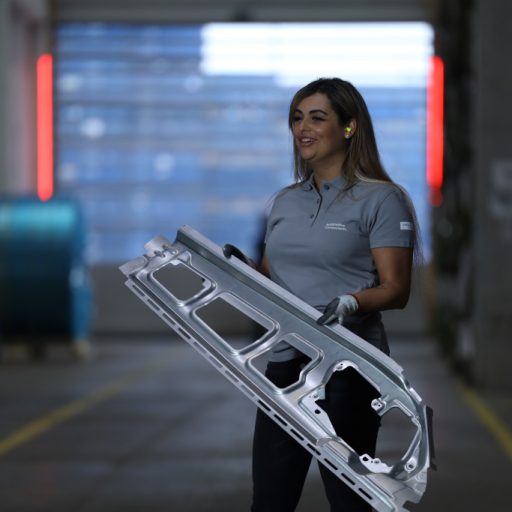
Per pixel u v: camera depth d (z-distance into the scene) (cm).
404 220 468
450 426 1151
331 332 448
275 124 2828
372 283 473
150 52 2798
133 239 2834
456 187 1788
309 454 479
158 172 2827
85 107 2781
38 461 942
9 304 1966
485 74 1497
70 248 1948
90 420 1192
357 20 2581
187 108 2823
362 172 476
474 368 1512
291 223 477
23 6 2519
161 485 838
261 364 1730
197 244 461
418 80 2772
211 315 2602
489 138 1500
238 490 819
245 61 2819
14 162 2519
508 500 792
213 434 1085
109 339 2528
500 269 1502
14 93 2527
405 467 429
